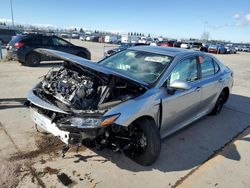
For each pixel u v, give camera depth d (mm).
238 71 14633
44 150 3562
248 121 5527
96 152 3590
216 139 4449
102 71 2953
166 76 3688
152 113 3307
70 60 3154
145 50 4434
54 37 12227
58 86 3441
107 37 44781
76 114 2932
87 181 2969
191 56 4363
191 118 4527
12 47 11414
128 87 3295
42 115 3330
